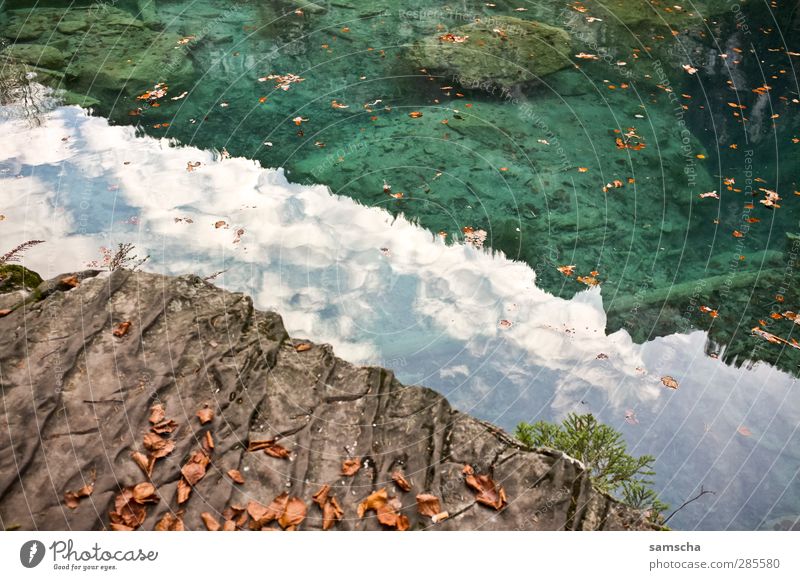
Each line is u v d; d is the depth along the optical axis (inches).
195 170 274.4
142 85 336.5
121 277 156.6
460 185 275.1
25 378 128.8
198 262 222.4
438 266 230.8
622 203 273.9
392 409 130.0
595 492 118.4
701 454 170.1
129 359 135.2
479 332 203.6
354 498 113.0
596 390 187.0
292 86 343.3
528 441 155.0
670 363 200.2
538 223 258.5
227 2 428.8
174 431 120.9
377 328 201.8
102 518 107.0
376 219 251.4
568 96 344.5
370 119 319.0
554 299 221.9
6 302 151.0
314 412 128.8
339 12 425.7
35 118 305.9
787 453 172.2
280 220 246.4
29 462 113.6
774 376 198.5
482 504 113.1
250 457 118.0
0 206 242.7
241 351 139.5
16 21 390.9
